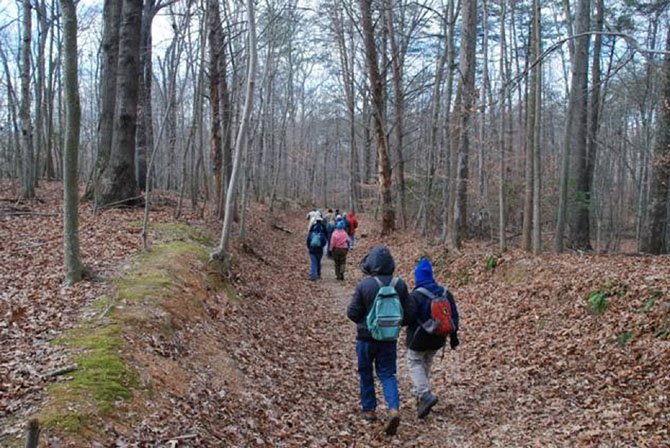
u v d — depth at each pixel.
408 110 33.09
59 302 6.79
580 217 18.78
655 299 7.68
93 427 4.11
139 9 15.30
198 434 4.65
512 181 21.80
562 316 8.67
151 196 18.28
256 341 8.22
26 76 15.79
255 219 25.55
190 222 15.03
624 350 7.04
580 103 18.62
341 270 15.66
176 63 17.16
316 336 9.88
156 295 7.27
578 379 6.78
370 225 29.36
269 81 30.47
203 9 16.41
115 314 6.35
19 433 3.83
